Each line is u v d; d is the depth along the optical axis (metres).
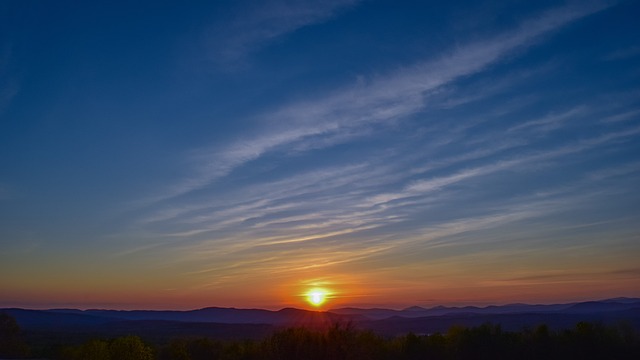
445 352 49.94
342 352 46.81
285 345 47.34
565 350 49.97
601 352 49.75
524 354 49.94
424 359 49.38
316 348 46.84
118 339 48.12
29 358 62.84
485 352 49.94
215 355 54.88
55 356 64.25
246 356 50.50
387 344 50.94
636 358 49.53
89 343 46.56
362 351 47.53
